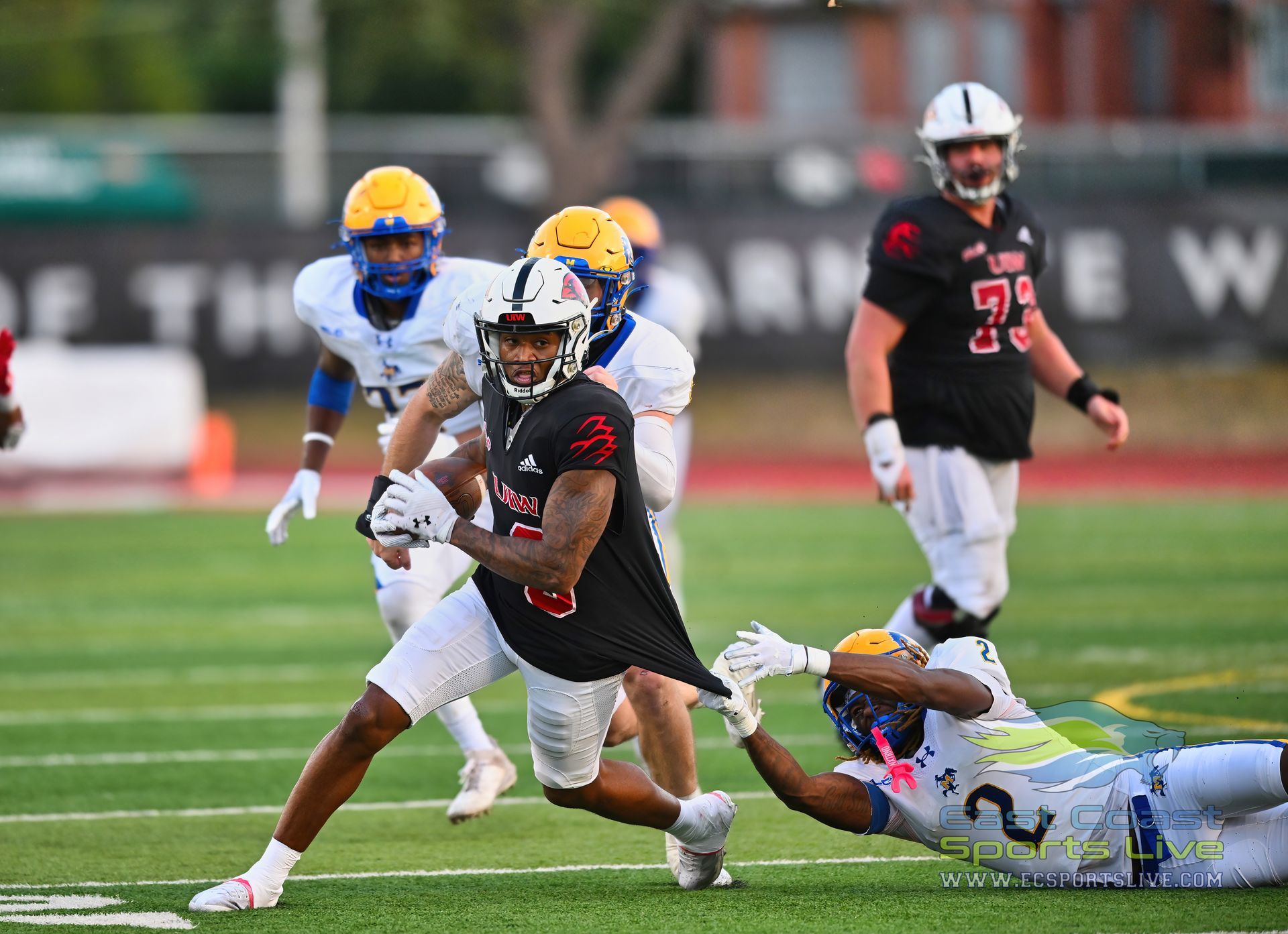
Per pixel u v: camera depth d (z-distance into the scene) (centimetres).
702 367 6650
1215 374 7162
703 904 1462
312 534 4906
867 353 2109
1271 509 5228
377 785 2097
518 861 1683
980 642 1461
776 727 2391
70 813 1912
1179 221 6706
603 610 1377
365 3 7044
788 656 1377
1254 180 6912
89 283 6531
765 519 5150
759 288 6681
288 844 1458
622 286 1503
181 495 5806
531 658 1387
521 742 2375
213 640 3225
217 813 1911
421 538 1324
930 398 2142
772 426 7038
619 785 1461
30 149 6644
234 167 6838
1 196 6606
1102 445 6950
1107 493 5744
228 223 6738
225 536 4866
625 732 1656
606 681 1404
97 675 2866
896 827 1487
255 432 6788
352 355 1947
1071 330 6656
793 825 1819
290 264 6644
